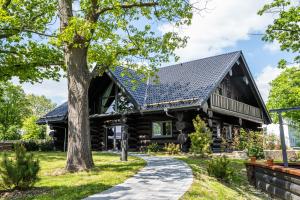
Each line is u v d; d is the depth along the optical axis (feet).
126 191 26.07
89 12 38.88
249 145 66.64
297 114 94.48
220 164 37.14
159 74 88.63
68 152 37.24
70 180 30.73
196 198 24.43
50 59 56.49
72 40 36.22
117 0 37.76
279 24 54.03
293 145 131.03
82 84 38.58
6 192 26.27
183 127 65.21
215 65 77.56
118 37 44.50
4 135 152.97
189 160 49.85
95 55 44.37
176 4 42.27
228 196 28.68
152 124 75.25
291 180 30.99
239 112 84.02
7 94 149.59
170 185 28.60
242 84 91.09
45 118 92.53
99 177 31.94
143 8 42.83
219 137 78.23
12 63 55.72
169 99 68.80
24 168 26.78
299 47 54.80
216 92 77.56
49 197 23.84
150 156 58.85
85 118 38.14
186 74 79.97
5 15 43.62
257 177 39.91
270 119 102.63
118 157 54.90
